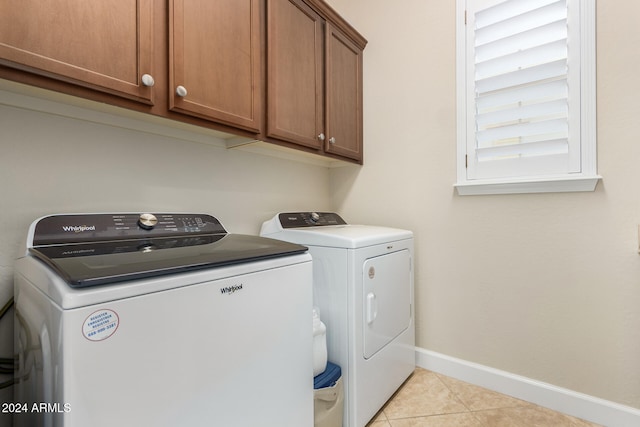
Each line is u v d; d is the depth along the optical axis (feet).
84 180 3.77
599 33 4.70
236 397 2.73
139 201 4.29
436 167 6.30
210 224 4.47
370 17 7.20
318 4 5.70
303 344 3.48
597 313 4.82
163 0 3.42
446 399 5.44
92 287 1.96
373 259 4.84
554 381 5.17
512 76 5.38
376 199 7.14
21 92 3.11
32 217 3.40
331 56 6.17
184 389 2.35
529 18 5.24
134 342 2.08
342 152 6.54
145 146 4.35
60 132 3.59
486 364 5.81
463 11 5.91
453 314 6.15
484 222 5.79
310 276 3.58
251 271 2.88
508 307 5.58
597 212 4.78
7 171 3.25
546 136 5.20
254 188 5.96
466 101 5.89
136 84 3.19
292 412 3.34
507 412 5.08
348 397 4.50
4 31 2.41
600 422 4.76
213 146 5.24
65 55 2.72
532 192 5.29
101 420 1.93
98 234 3.34
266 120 4.79
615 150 4.63
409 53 6.62
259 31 4.58
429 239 6.41
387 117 6.95
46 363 2.07
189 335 2.39
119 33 3.06
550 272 5.19
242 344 2.79
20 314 2.82
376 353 4.91
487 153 5.67
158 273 2.27
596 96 4.73
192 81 3.66
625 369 4.63
